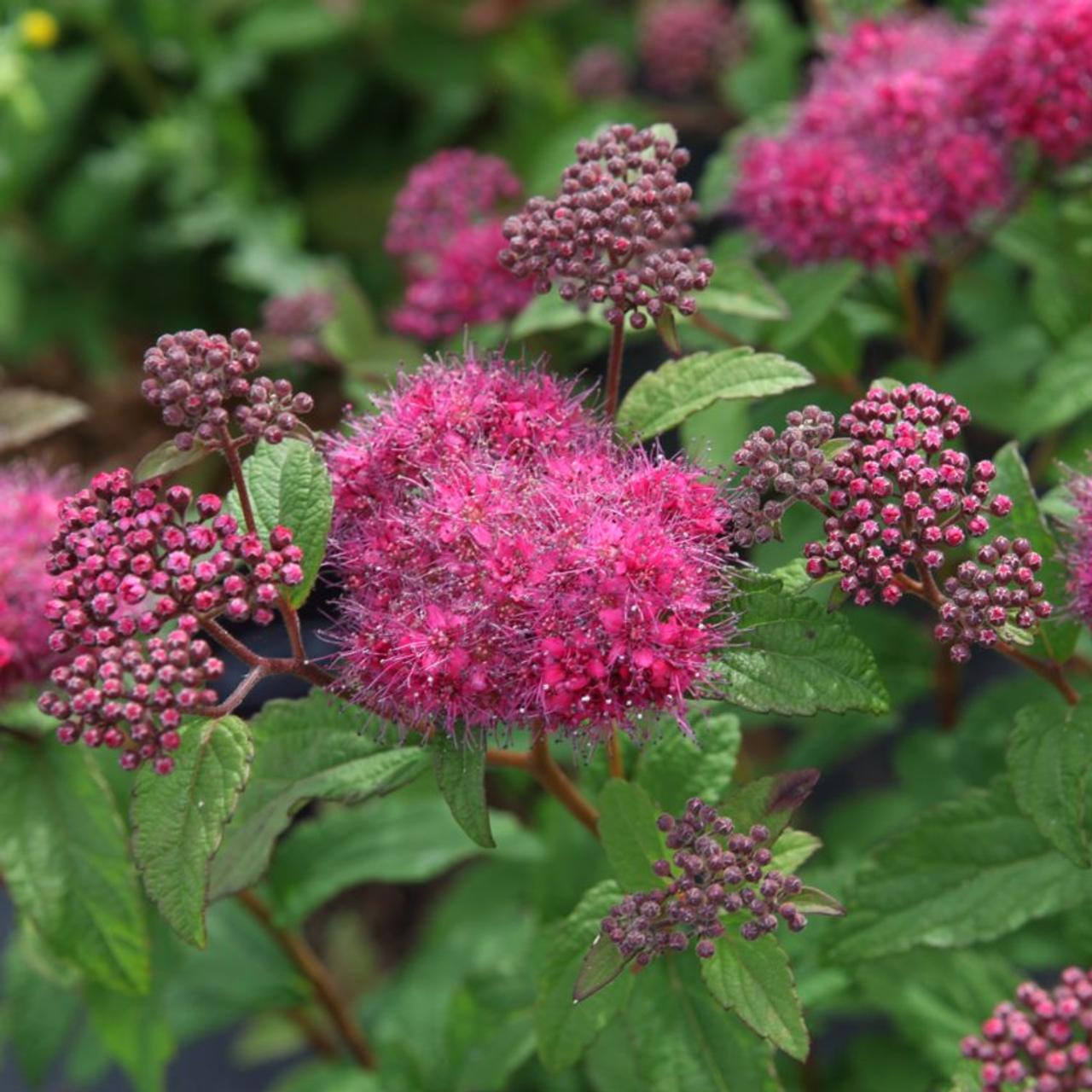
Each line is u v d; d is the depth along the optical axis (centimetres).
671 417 51
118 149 100
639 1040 52
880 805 66
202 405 49
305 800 52
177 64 98
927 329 66
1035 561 49
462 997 62
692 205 54
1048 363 59
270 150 104
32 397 61
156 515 49
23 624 54
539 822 65
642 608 48
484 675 48
